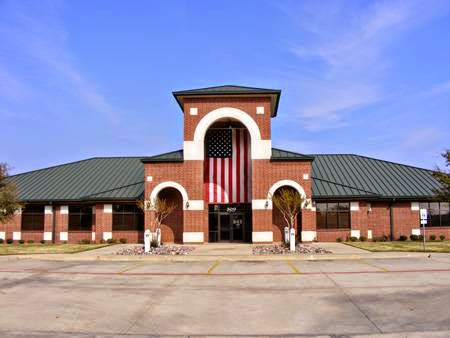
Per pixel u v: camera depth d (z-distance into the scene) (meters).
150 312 11.65
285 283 15.78
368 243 32.25
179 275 18.02
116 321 10.77
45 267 20.75
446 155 30.47
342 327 10.03
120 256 23.95
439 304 11.94
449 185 30.78
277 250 26.39
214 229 34.12
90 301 13.02
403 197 35.38
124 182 38.38
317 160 41.03
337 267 19.75
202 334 9.69
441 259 22.27
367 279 16.28
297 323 10.45
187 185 32.91
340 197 34.25
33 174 41.22
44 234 36.72
